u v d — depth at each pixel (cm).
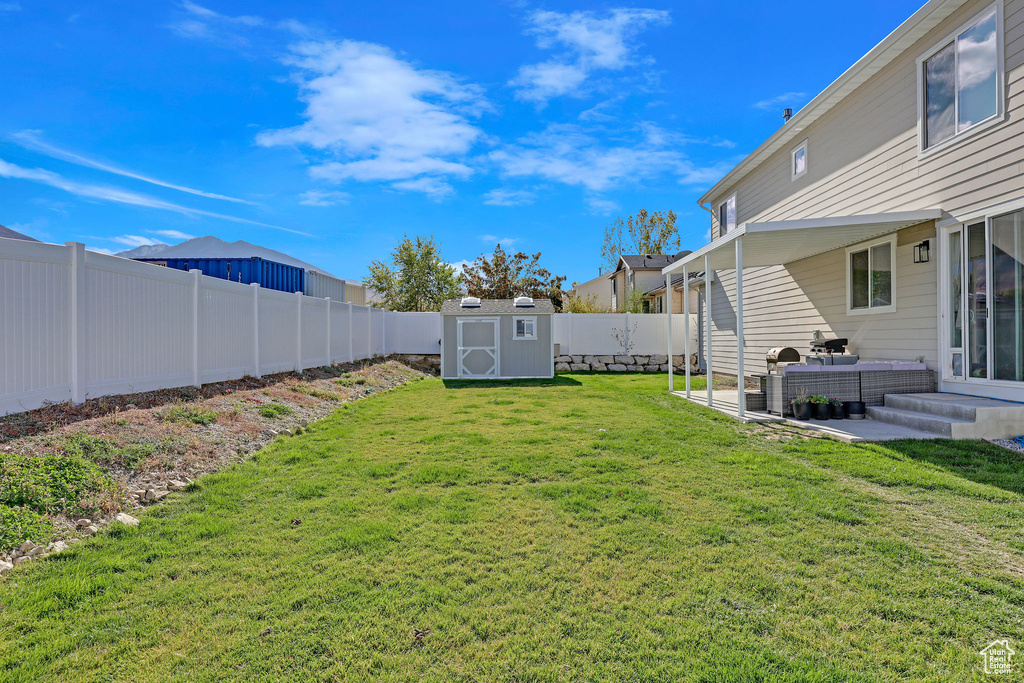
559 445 660
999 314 700
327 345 1388
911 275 852
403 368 1781
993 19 697
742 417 840
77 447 473
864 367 841
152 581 308
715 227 1683
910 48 847
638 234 5084
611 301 3744
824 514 416
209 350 861
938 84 793
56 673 225
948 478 503
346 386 1202
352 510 430
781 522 401
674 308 2594
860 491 474
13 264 515
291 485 500
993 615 270
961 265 761
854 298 1002
